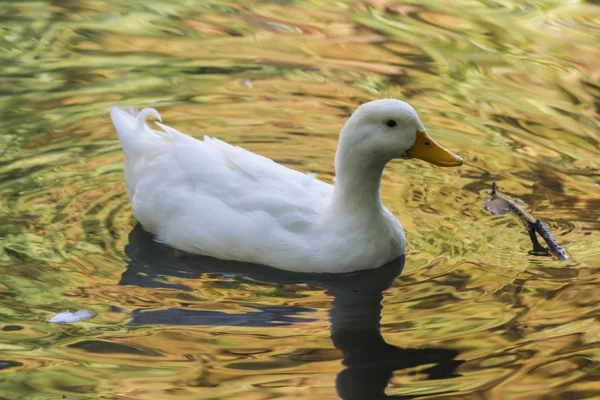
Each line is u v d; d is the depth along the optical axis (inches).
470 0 717.3
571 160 486.0
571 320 343.6
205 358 322.3
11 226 414.0
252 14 687.1
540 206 439.2
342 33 652.1
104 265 386.6
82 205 437.1
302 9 698.8
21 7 683.4
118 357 322.3
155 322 344.8
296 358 323.0
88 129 513.3
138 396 300.5
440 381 308.5
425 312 353.7
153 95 554.9
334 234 384.5
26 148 489.4
